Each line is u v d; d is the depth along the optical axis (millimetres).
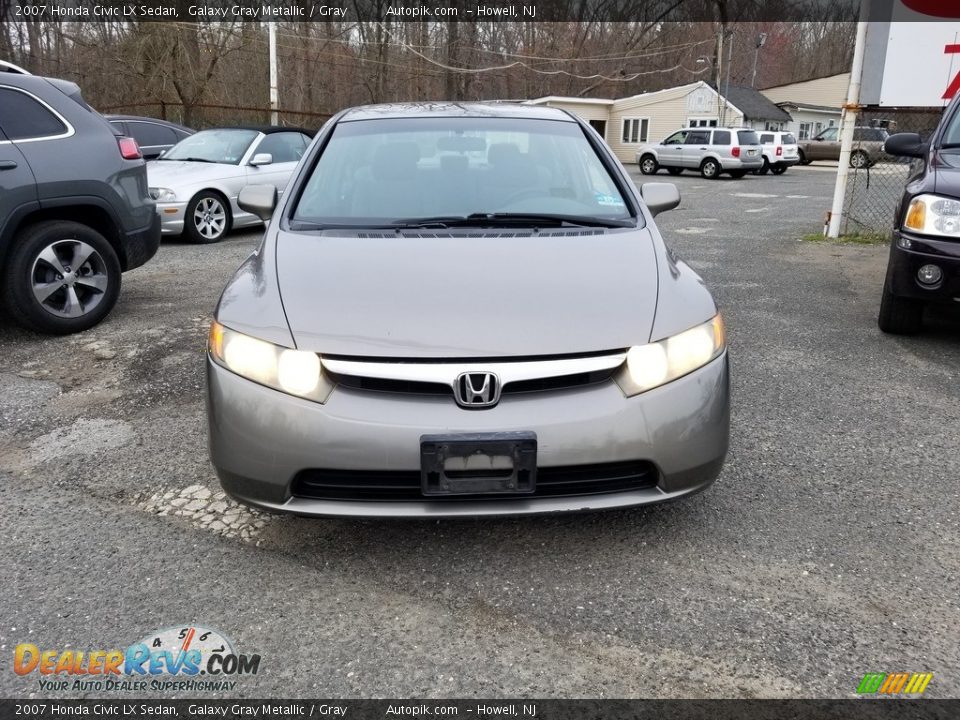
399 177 3479
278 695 2047
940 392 4207
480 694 2041
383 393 2375
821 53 53500
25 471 3295
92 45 26531
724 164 24359
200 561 2631
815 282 7004
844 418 3848
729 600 2416
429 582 2514
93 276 5277
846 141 9383
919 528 2836
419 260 2811
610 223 3234
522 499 2404
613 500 2432
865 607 2387
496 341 2387
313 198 3361
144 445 3539
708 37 41531
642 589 2471
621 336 2447
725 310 5945
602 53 39125
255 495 2453
